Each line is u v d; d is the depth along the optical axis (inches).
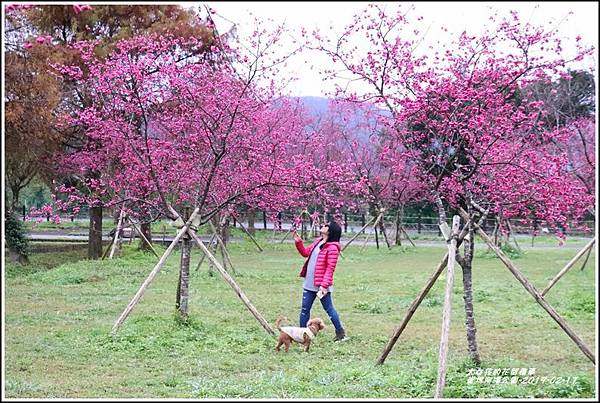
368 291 540.4
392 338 284.8
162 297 491.5
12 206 868.0
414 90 307.6
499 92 317.7
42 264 766.5
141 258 773.9
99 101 478.6
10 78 590.9
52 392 238.5
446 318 242.5
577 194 396.8
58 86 652.1
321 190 442.9
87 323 379.9
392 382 249.0
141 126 483.2
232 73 399.2
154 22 778.8
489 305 465.4
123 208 539.5
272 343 334.0
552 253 945.5
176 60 432.5
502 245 926.4
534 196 337.7
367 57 315.6
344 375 262.4
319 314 431.8
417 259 872.9
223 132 398.9
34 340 328.8
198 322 364.5
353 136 997.8
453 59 311.9
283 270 706.2
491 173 354.6
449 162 293.6
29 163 795.4
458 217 273.0
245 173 426.9
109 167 644.7
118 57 385.7
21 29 633.0
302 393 235.6
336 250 347.3
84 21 743.7
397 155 491.5
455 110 297.9
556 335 362.0
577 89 579.2
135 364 287.0
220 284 567.8
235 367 284.7
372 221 1112.8
